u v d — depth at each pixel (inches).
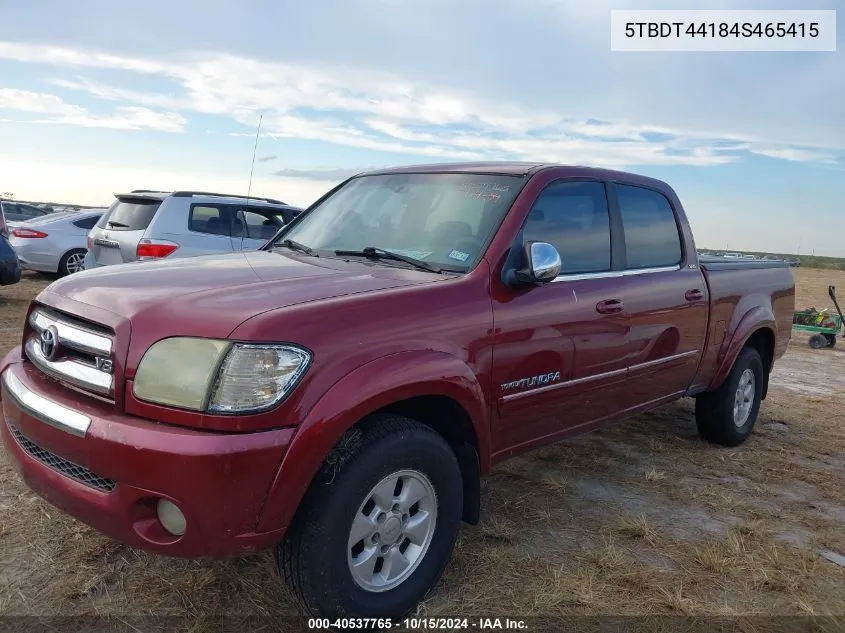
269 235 368.2
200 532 91.3
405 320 110.7
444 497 115.5
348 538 102.0
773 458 205.3
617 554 135.9
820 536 152.0
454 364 114.3
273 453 92.4
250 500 92.0
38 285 494.9
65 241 508.1
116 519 94.9
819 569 136.6
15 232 499.8
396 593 110.4
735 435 211.9
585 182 156.7
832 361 401.4
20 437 111.6
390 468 105.3
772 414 259.8
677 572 132.1
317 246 153.7
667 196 183.9
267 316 96.6
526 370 132.6
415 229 144.0
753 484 182.1
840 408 273.9
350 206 163.2
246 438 91.0
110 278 117.3
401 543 112.2
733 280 201.5
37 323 117.3
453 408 119.8
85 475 99.7
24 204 844.0
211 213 350.9
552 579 126.0
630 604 120.0
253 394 92.0
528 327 131.6
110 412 97.4
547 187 144.9
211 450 89.0
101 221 366.6
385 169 173.6
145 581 118.0
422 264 132.6
